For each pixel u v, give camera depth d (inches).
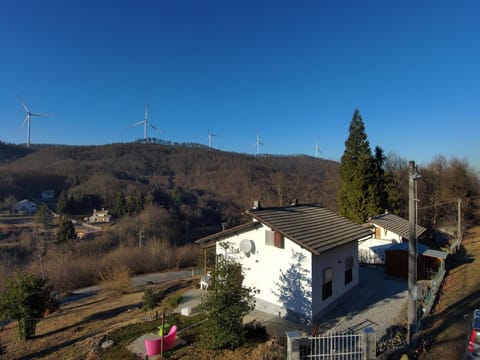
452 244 1013.2
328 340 363.6
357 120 1279.5
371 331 330.6
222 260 435.2
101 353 410.6
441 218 1556.3
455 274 692.1
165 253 1620.3
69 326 631.8
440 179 1642.5
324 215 685.9
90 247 1732.3
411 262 361.1
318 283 484.4
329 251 514.9
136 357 384.5
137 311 653.3
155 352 382.6
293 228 520.4
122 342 439.2
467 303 480.7
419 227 1035.9
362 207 1241.4
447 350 338.6
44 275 1280.8
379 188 1283.2
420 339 366.9
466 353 310.2
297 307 479.8
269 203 2039.9
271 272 521.7
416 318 359.3
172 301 618.8
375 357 326.6
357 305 538.3
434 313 466.9
